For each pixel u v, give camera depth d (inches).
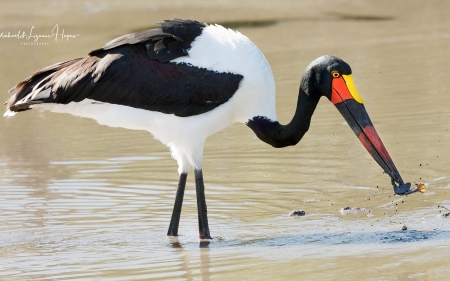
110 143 630.5
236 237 409.7
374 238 388.8
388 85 741.9
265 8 1235.2
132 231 430.3
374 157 418.0
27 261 381.1
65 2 1314.0
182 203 463.8
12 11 1256.2
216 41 426.9
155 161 572.1
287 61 893.8
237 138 621.3
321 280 331.9
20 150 624.1
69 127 696.4
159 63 423.5
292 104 701.9
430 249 364.5
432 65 812.6
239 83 423.8
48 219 453.4
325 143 587.8
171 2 1288.1
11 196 499.2
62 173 551.5
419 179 485.7
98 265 370.9
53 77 429.7
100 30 1114.1
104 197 494.0
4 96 788.0
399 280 326.6
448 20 1086.4
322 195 475.5
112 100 424.5
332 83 422.9
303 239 396.2
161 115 426.9
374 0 1266.0
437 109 644.1
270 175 522.0
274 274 343.0
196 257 377.1
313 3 1264.8
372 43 963.3
